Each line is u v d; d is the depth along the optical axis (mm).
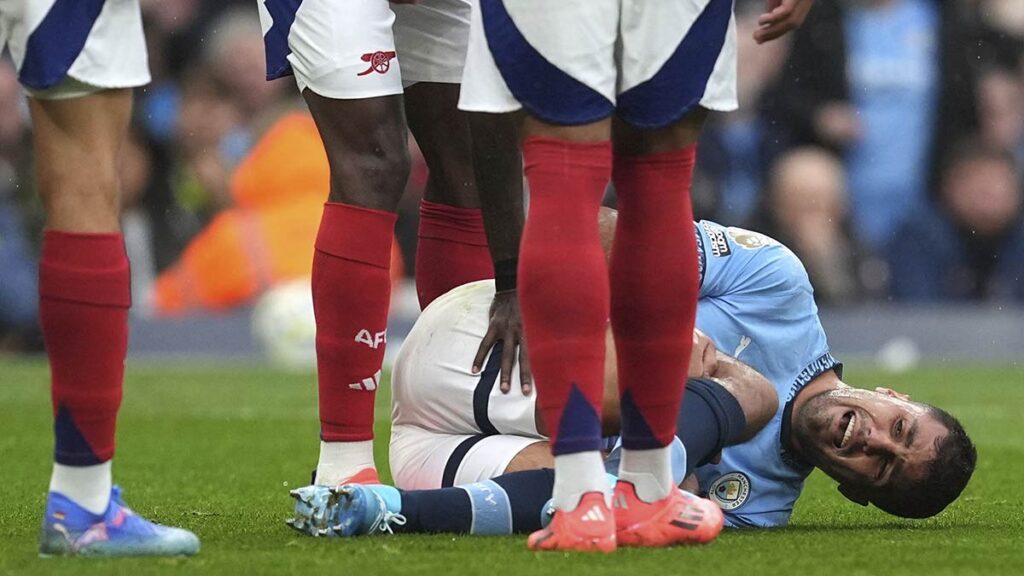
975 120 38688
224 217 37500
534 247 9516
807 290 13219
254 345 37781
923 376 33312
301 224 37500
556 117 9422
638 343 9969
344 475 11836
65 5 9023
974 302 39281
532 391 11812
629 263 9906
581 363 9531
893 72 38219
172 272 37594
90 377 9344
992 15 38719
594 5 9352
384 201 11695
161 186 37375
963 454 12656
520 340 11969
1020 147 39031
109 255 9344
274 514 12992
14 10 9039
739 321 12852
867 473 12641
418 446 12266
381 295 11758
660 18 9492
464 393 11961
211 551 9828
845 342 38562
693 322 10055
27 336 37031
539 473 11195
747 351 12859
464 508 10906
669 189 9852
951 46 38531
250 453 19359
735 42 9938
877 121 38250
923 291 39031
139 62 9375
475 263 13586
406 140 11906
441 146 13359
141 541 9500
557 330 9516
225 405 26656
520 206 12508
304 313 36125
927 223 38875
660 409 10031
